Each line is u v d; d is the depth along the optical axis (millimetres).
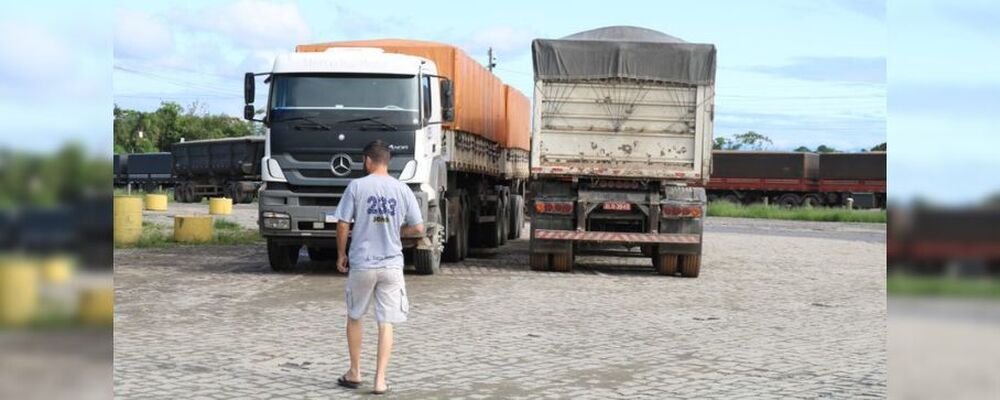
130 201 22875
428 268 16719
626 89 17172
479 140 20781
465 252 20625
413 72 15719
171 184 68812
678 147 17188
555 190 17859
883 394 7676
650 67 17047
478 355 9211
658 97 17141
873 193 69625
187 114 86312
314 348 9414
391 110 15570
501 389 7668
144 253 20641
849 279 18391
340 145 15547
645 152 17203
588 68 17078
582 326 11266
